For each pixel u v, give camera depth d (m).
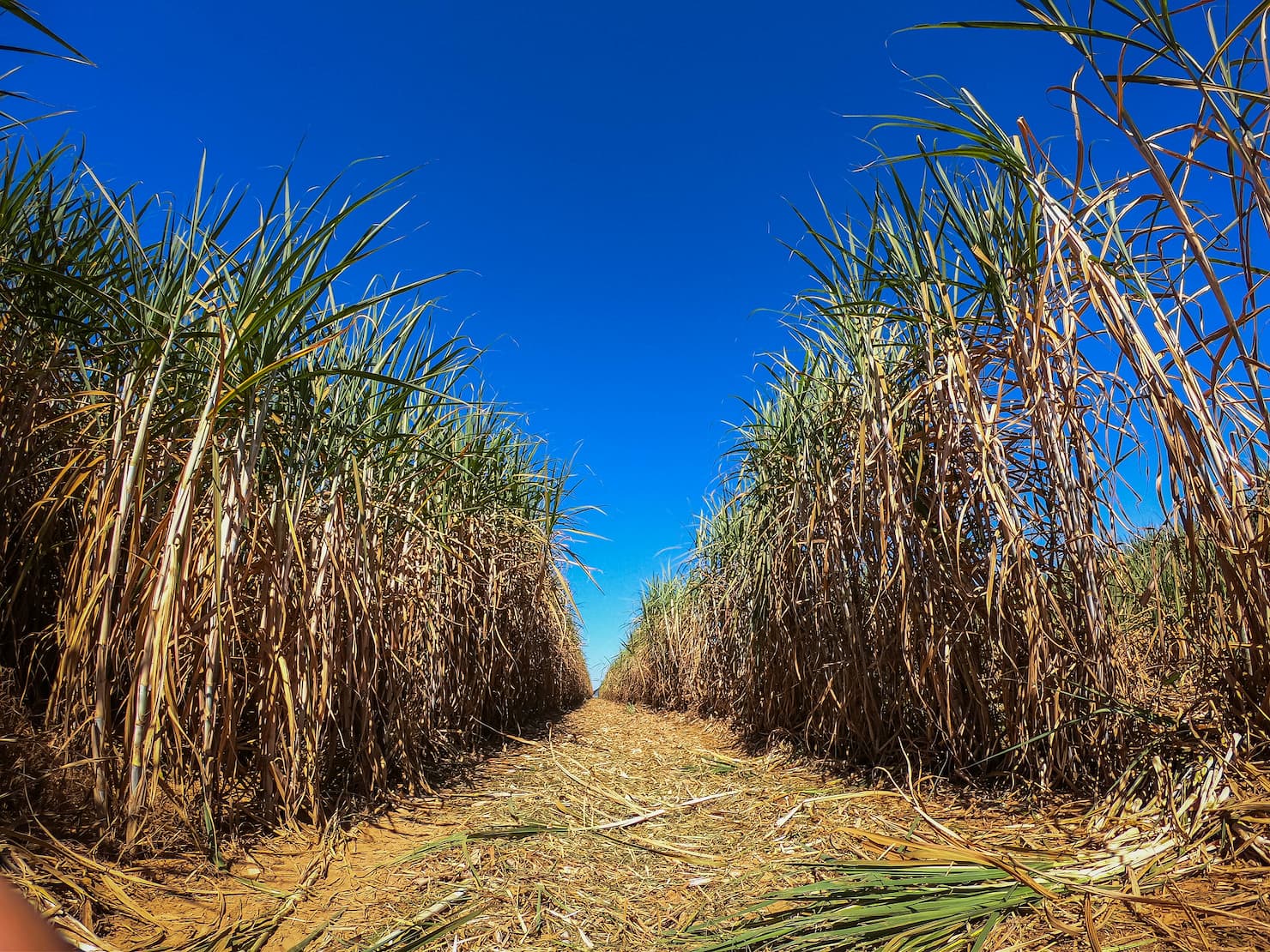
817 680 3.84
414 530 4.05
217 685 2.40
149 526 2.52
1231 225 1.95
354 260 2.38
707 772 4.03
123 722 2.40
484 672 5.08
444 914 2.05
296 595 2.74
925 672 3.00
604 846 2.71
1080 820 2.26
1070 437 2.47
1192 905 1.53
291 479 3.03
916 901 1.78
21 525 2.56
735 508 5.36
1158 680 2.69
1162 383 2.10
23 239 2.68
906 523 3.11
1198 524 2.11
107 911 1.76
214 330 2.58
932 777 3.08
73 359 2.83
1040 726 2.61
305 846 2.50
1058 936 1.54
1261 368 1.89
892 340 3.33
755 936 1.76
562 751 4.99
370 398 3.51
